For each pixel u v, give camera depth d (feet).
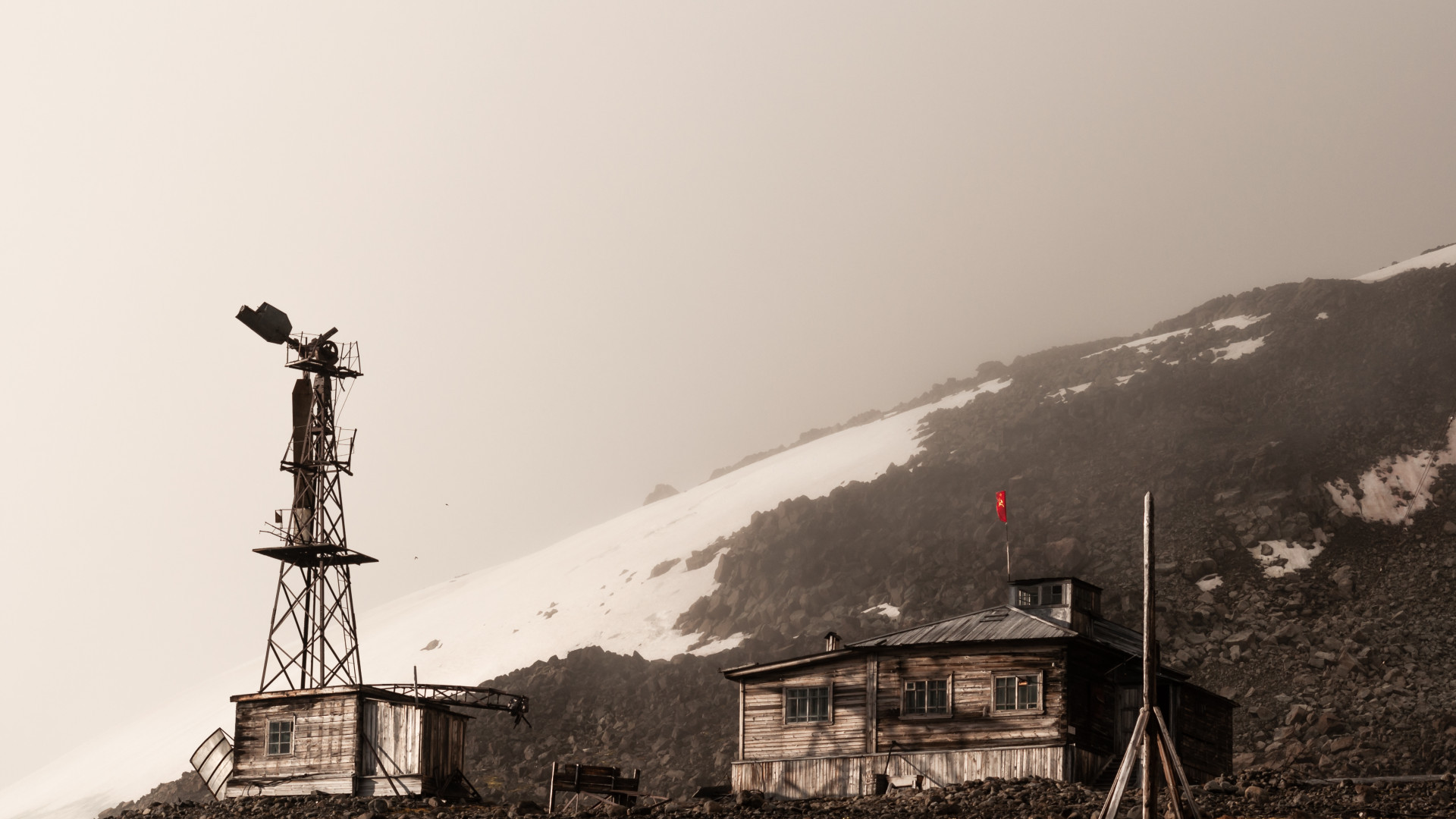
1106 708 172.86
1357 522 385.29
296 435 244.83
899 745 173.27
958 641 172.65
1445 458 408.46
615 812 159.12
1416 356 467.52
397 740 194.59
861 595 418.92
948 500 478.18
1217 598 355.77
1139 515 419.74
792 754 181.06
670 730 343.67
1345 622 329.93
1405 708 281.54
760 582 452.76
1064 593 183.42
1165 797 129.80
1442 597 336.29
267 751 200.34
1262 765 262.47
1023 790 150.30
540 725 361.51
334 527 242.78
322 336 246.68
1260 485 412.16
